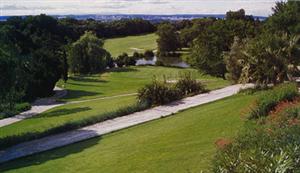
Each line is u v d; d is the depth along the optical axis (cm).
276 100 1914
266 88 2945
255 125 1620
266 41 3017
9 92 3441
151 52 11706
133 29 16000
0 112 3959
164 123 2591
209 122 2222
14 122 3650
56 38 8900
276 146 855
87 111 3678
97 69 8350
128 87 5831
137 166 1695
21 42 5869
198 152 1670
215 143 1619
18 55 3856
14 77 3253
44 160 2162
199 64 5594
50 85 5262
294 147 791
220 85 3866
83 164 1912
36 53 5375
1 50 3206
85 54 8262
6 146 2553
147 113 2994
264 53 2955
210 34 5788
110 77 7175
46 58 5331
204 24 11638
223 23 5988
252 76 3027
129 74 7500
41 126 3200
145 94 3262
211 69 5475
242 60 3209
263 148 849
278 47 2958
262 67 2948
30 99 4897
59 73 5531
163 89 3278
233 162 709
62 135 2688
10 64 3164
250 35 5469
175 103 3177
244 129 1589
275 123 1317
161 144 1978
